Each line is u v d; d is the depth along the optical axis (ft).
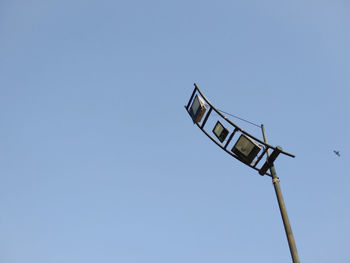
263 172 29.07
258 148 29.43
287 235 23.65
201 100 33.40
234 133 30.81
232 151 30.91
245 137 29.99
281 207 25.38
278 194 26.40
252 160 29.96
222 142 31.76
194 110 33.94
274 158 28.60
